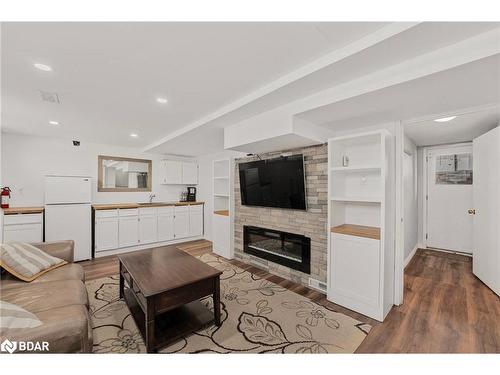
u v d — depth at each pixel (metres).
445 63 1.39
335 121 2.50
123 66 1.75
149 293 1.66
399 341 1.82
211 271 2.09
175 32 1.36
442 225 4.35
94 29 1.32
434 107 2.06
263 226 3.59
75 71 1.81
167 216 5.01
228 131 3.06
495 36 1.23
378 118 2.38
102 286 2.85
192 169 5.84
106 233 4.14
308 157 2.96
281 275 3.25
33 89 2.13
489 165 2.74
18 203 3.84
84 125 3.33
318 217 2.84
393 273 2.43
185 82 2.01
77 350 1.19
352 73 1.71
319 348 1.75
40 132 3.74
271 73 1.86
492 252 2.68
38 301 1.64
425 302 2.46
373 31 1.35
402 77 1.56
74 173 4.37
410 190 3.95
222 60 1.67
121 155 4.95
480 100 1.90
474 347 1.74
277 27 1.31
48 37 1.40
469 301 2.47
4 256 2.04
